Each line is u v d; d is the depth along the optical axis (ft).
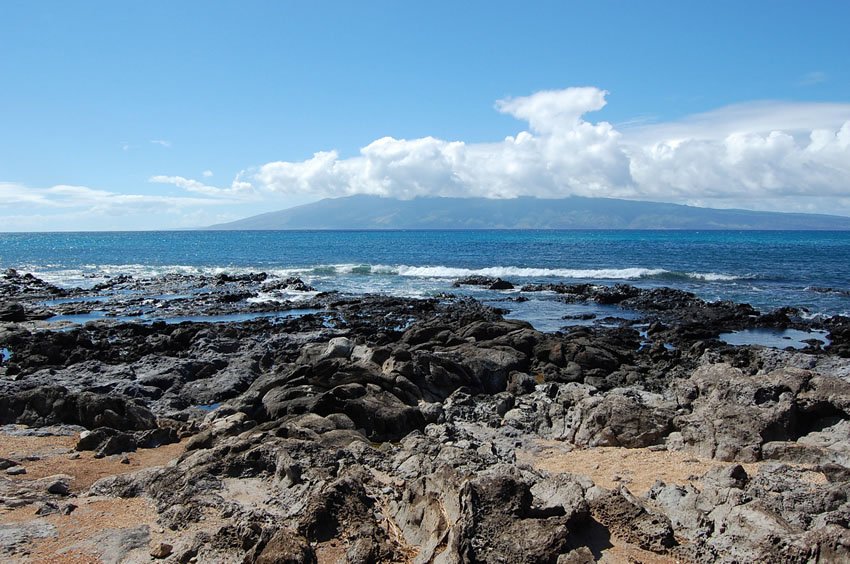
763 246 375.66
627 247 370.12
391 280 211.00
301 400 62.08
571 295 168.55
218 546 33.47
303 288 188.85
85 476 48.26
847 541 27.58
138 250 402.52
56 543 34.99
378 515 36.35
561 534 30.73
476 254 320.70
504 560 29.89
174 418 66.85
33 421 62.64
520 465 44.01
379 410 60.34
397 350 75.20
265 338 107.04
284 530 32.89
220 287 193.98
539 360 88.43
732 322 127.44
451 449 47.14
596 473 46.09
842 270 221.46
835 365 82.38
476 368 78.84
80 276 235.40
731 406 51.01
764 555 29.43
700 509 35.24
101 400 62.80
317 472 41.63
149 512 39.29
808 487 36.83
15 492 42.22
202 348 97.66
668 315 136.56
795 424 49.70
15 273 220.64
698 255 295.28
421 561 31.12
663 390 75.41
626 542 32.42
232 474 43.86
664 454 49.85
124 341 105.70
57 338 99.71
